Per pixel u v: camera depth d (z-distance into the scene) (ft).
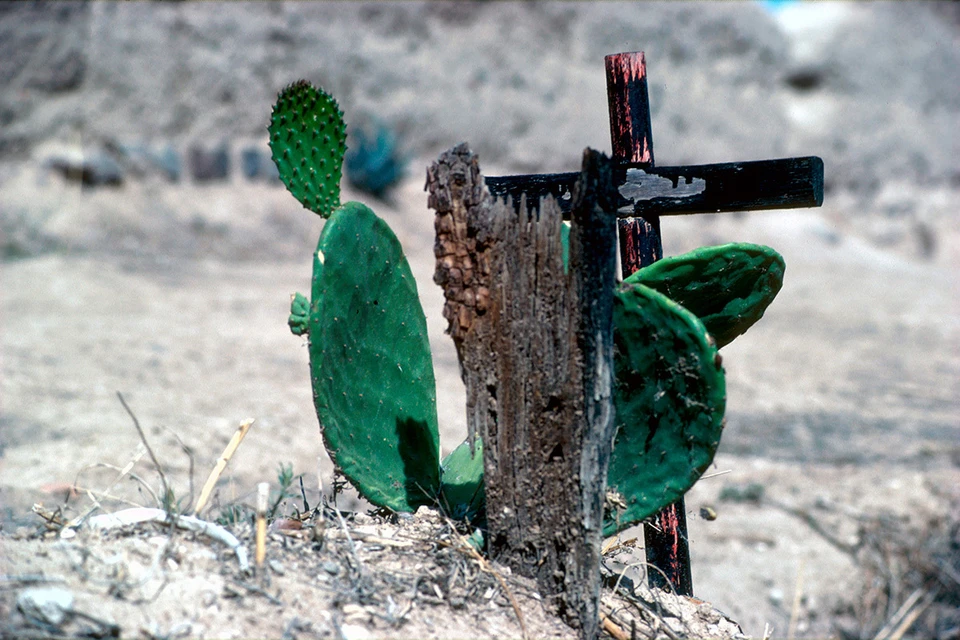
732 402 31.83
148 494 15.30
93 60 62.23
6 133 57.62
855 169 93.04
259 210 57.98
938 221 92.02
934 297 64.23
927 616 17.85
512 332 8.56
